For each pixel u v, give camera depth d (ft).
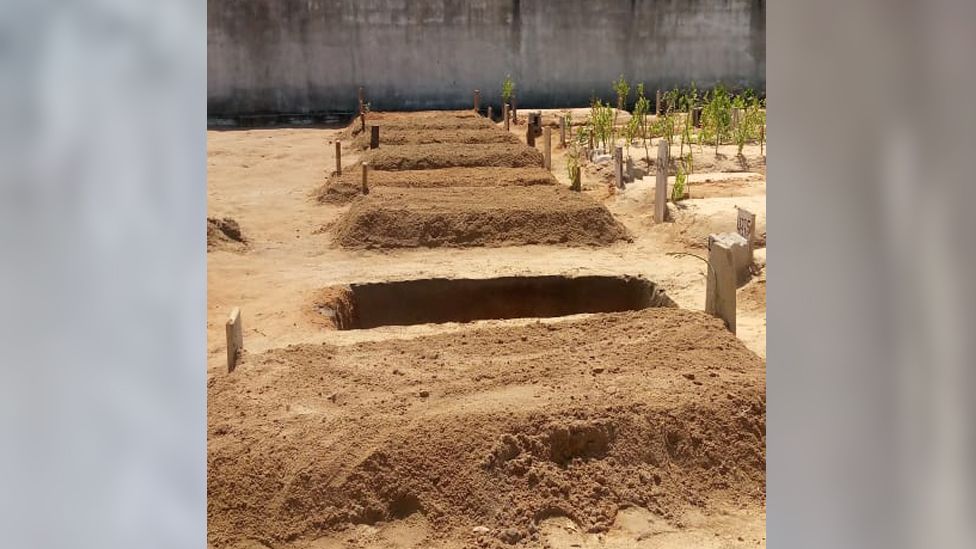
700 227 32.78
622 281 28.96
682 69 69.36
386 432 14.89
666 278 28.43
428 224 32.86
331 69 66.59
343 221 34.63
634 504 14.79
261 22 65.62
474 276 28.96
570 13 68.08
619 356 18.33
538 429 15.07
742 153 44.68
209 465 14.52
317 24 66.13
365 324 28.43
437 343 19.83
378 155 45.50
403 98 67.46
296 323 24.49
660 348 18.63
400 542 13.74
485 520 14.14
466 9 67.15
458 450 14.64
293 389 17.12
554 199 35.01
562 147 52.60
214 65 65.57
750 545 14.06
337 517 13.93
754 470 15.69
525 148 46.91
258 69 65.98
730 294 20.49
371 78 66.90
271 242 34.04
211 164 50.60
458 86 67.82
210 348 22.41
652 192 37.58
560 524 14.33
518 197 35.40
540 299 29.04
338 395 16.76
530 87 68.44
